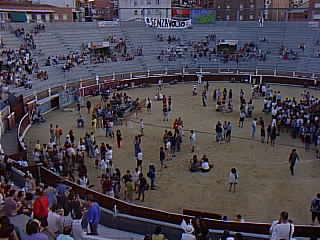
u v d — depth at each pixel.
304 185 24.14
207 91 53.53
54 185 21.30
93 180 24.77
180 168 26.88
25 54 52.41
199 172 26.17
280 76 59.00
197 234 14.32
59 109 44.03
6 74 46.03
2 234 9.07
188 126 36.59
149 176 23.55
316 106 36.06
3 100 38.53
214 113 41.41
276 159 28.45
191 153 29.73
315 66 61.03
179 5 135.25
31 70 50.16
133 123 37.72
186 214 18.50
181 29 72.12
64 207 15.40
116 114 38.06
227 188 23.80
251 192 23.27
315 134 31.20
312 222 19.16
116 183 22.03
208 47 69.56
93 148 28.53
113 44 65.81
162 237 12.72
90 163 27.50
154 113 41.44
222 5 104.19
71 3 94.50
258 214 20.72
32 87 46.41
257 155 29.28
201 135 34.00
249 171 26.31
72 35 63.19
